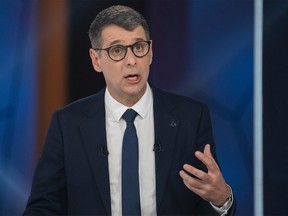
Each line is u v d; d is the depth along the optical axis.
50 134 4.96
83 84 7.14
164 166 4.62
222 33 7.12
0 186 7.07
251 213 7.16
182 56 7.14
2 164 7.07
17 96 7.07
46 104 7.13
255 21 7.06
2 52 7.02
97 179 4.61
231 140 7.14
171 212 4.60
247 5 7.06
